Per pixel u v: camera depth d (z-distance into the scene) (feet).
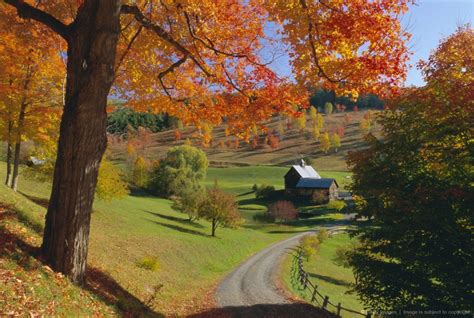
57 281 26.61
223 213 149.48
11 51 43.75
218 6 31.78
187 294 62.80
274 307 59.21
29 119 73.26
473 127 40.01
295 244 170.91
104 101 28.25
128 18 36.63
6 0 27.63
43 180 101.04
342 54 28.17
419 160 47.01
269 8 29.25
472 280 38.50
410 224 44.14
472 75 41.34
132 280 51.98
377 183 50.11
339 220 243.19
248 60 33.73
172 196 252.62
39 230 41.55
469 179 40.65
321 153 539.70
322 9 27.25
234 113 35.91
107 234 87.04
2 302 20.66
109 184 112.57
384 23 25.45
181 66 38.37
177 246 102.32
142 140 504.02
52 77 66.69
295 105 33.30
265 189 317.01
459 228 39.63
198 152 288.71
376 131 584.81
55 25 27.99
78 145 27.61
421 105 44.91
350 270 143.33
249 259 128.06
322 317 57.26
